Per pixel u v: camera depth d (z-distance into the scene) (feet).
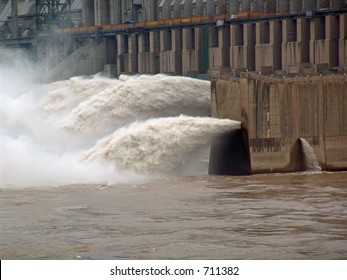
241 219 401.08
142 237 361.71
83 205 449.89
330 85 582.76
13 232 376.48
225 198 467.52
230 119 596.29
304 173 574.97
